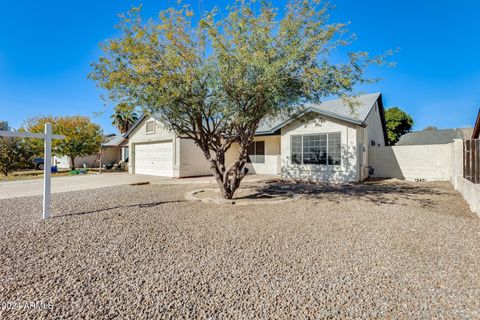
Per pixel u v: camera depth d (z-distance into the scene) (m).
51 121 21.42
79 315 2.31
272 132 14.88
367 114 13.52
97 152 23.48
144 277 3.02
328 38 6.51
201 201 7.64
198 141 7.89
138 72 6.28
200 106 7.13
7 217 5.67
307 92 6.88
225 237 4.45
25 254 3.67
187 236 4.50
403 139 27.16
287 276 3.05
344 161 12.34
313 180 13.21
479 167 8.59
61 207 6.71
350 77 6.79
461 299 2.55
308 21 6.59
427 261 3.44
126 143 26.95
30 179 14.56
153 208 6.67
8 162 17.14
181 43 6.55
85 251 3.80
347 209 6.59
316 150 13.21
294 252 3.79
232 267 3.29
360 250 3.85
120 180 13.51
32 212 6.16
